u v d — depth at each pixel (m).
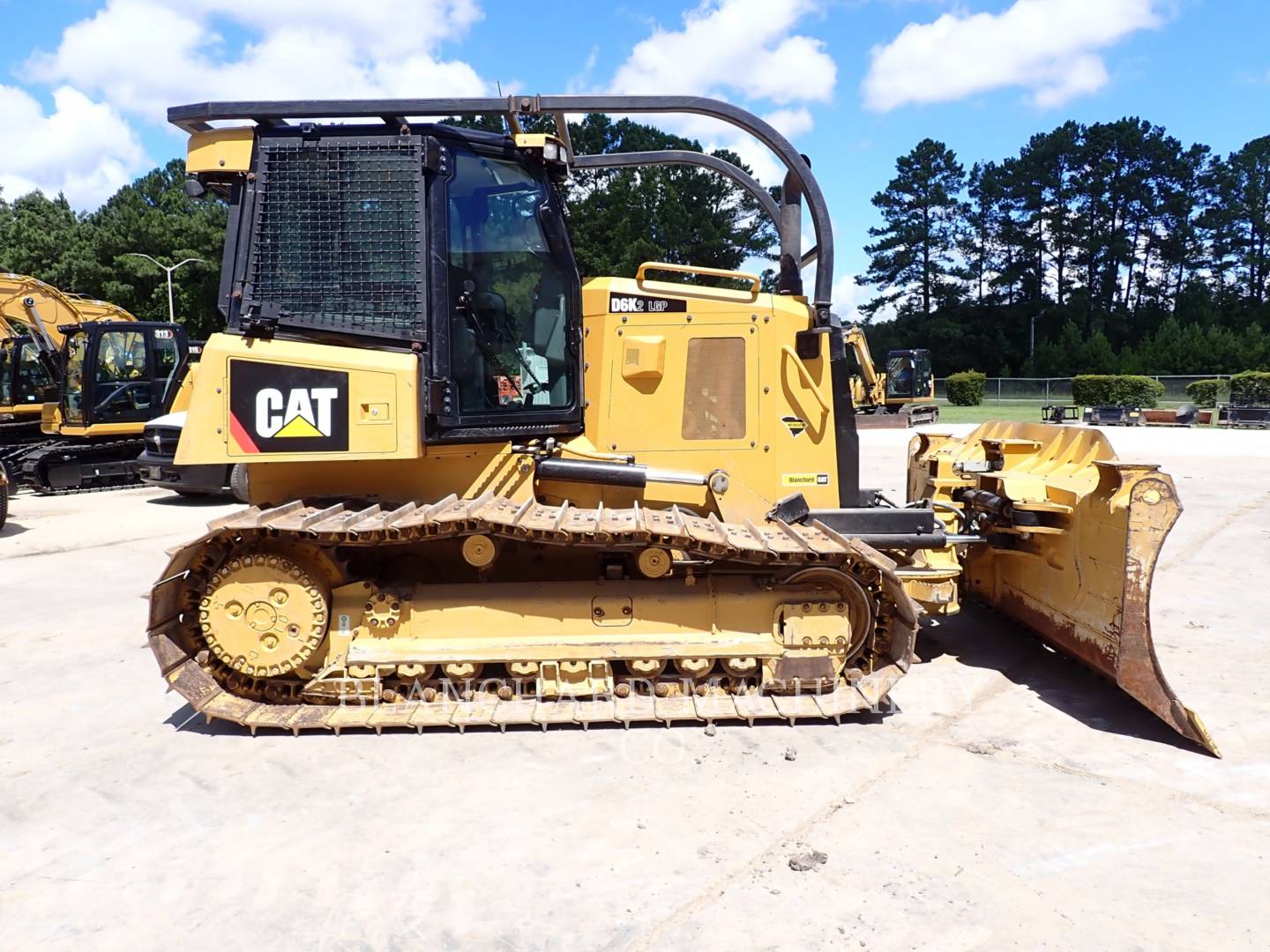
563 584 4.69
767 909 3.02
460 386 4.70
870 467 16.25
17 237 58.34
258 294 4.57
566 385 4.94
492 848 3.42
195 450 4.51
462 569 4.89
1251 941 2.83
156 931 2.96
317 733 4.54
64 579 8.46
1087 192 71.94
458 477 4.91
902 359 32.72
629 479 4.88
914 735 4.45
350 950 2.84
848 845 3.41
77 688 5.38
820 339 5.22
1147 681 4.38
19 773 4.19
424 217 4.56
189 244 56.00
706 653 4.61
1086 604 4.80
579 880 3.20
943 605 5.31
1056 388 49.69
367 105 4.54
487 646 4.58
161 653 4.45
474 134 4.70
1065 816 3.62
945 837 3.47
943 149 73.25
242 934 2.93
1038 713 4.73
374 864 3.33
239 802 3.84
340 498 4.89
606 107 4.78
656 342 5.20
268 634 4.48
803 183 5.05
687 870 3.25
